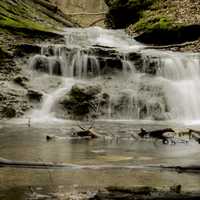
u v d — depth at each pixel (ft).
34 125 47.09
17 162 24.18
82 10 122.21
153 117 57.26
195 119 58.13
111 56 66.03
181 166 23.39
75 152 28.81
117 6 99.45
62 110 55.88
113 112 57.11
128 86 61.05
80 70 65.26
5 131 40.96
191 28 81.66
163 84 60.85
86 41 81.87
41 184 19.51
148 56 66.23
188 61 65.82
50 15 94.63
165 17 87.66
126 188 18.63
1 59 62.80
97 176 21.36
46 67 64.64
